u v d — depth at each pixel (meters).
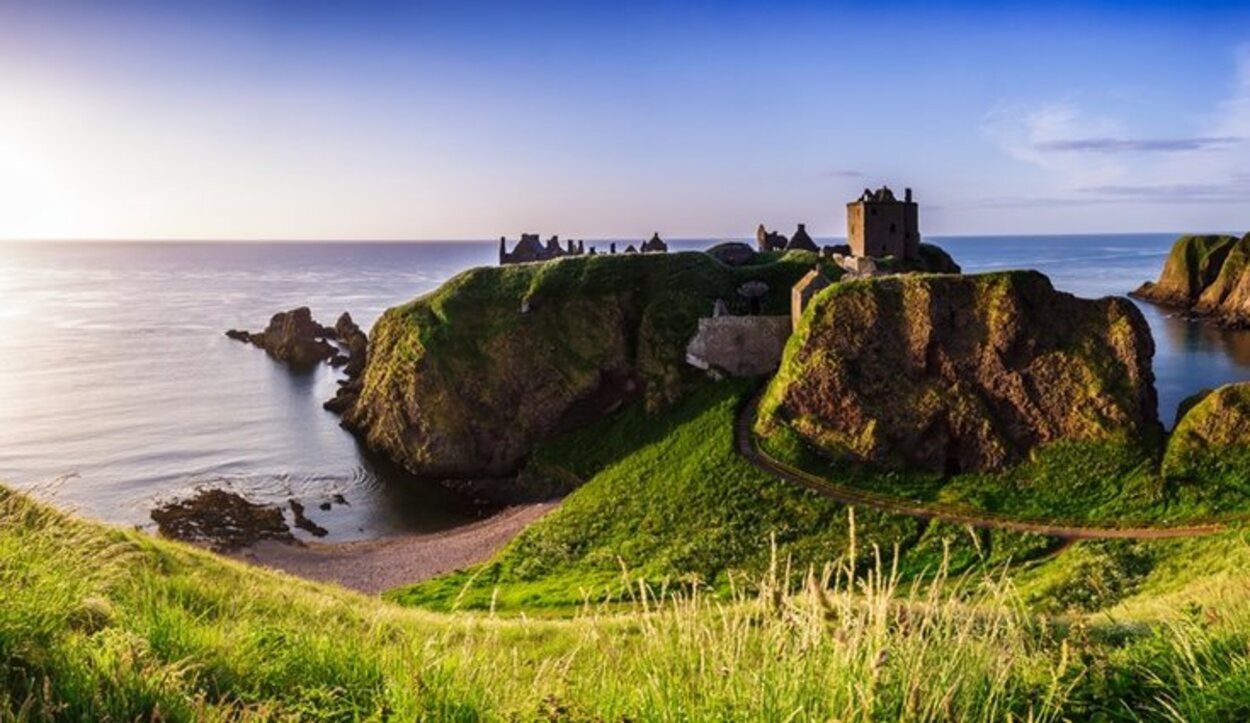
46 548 9.95
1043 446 57.66
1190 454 52.38
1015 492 54.44
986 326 61.91
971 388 60.53
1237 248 172.25
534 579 51.81
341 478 80.75
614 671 7.75
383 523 69.75
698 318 83.50
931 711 6.50
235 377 126.81
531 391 84.12
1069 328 61.34
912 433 59.84
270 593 20.70
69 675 7.15
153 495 72.50
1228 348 124.81
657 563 51.03
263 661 9.02
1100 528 48.28
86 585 9.52
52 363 135.75
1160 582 38.28
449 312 90.12
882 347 63.34
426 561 57.84
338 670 8.74
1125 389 58.12
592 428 80.12
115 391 114.75
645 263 91.38
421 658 8.40
